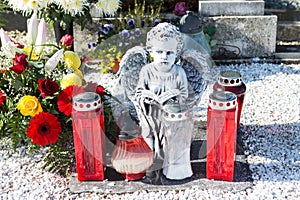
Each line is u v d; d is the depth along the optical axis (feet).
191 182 5.17
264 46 8.46
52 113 5.52
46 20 7.23
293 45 9.23
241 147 5.81
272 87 7.53
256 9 8.34
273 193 5.09
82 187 5.13
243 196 5.00
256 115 6.66
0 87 5.75
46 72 5.90
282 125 6.40
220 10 8.32
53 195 5.11
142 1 8.97
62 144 5.57
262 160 5.61
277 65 8.34
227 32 8.35
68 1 6.35
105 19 8.31
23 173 5.48
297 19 9.93
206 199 4.96
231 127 4.94
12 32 9.82
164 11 9.05
